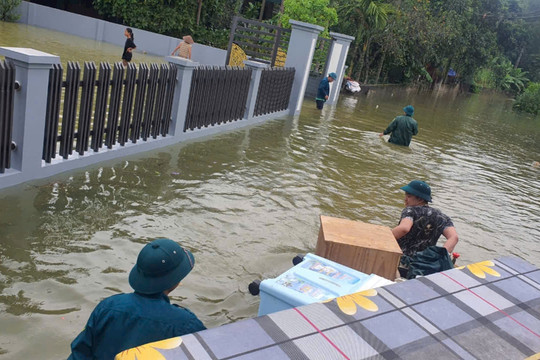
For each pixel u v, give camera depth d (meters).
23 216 5.08
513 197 9.89
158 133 8.33
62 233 4.91
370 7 26.55
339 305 1.95
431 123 19.53
